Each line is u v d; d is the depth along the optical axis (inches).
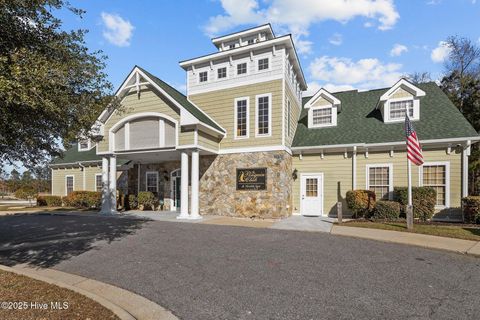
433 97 628.1
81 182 914.1
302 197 617.0
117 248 310.2
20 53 179.6
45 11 206.1
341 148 582.2
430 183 528.1
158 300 174.9
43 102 182.4
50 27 221.6
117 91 601.0
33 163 286.7
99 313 147.6
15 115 203.6
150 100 585.6
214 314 155.9
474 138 491.2
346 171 587.5
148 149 582.6
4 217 615.2
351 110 677.9
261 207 557.9
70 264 253.6
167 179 730.2
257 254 281.9
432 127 546.0
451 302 172.4
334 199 591.8
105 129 629.0
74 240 352.8
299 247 311.3
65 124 242.5
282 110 565.0
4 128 209.2
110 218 560.7
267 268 237.8
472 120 879.7
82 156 922.7
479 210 442.9
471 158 818.8
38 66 182.2
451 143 513.7
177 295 182.5
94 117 261.6
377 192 562.6
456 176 511.2
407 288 194.2
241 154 589.9
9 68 166.1
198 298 177.6
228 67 628.4
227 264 249.1
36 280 198.2
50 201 912.3
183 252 290.4
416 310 161.3
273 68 581.9
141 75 587.2
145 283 204.7
